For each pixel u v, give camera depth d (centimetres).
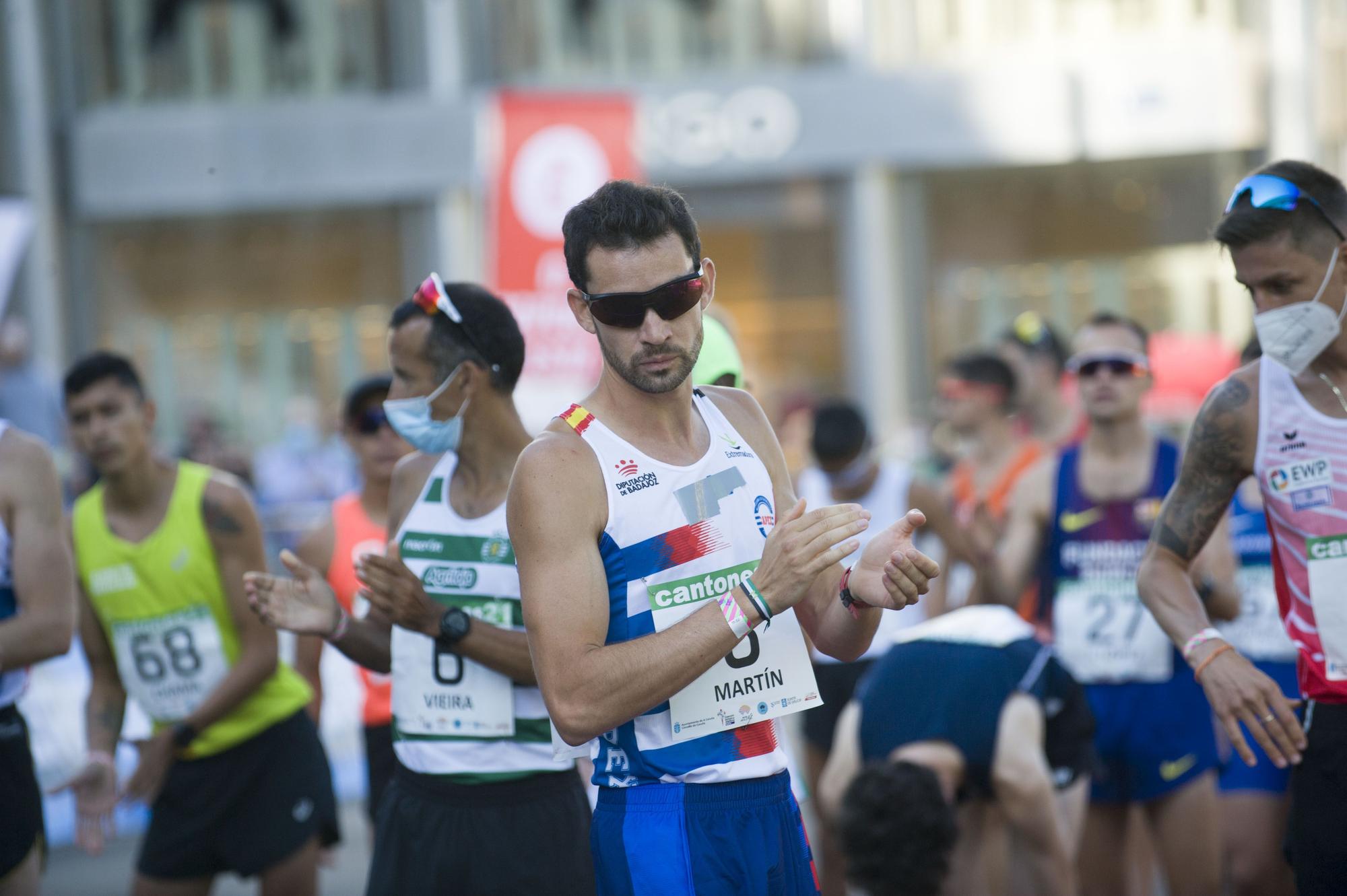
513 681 1223
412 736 1258
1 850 1312
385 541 1762
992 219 6069
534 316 3091
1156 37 5994
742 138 5881
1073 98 5862
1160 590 1145
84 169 5947
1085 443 1855
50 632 1300
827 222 6000
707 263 942
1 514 1302
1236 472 1120
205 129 5969
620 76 6056
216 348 6184
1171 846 1736
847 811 1202
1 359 3569
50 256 5859
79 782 1493
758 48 6056
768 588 873
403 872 1252
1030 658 1478
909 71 5866
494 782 1229
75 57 6019
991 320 6109
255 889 2272
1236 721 1080
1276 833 1639
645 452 940
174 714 1582
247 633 1559
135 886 1583
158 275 6131
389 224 6075
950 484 2494
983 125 5878
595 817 967
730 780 940
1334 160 5941
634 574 923
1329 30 5912
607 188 923
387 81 6091
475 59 6072
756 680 944
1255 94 5900
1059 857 1430
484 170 5953
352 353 6172
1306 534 1073
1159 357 4047
